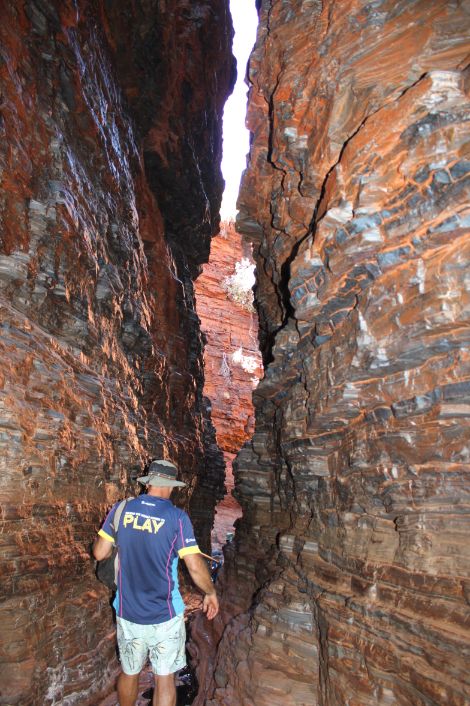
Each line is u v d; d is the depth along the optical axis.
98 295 7.52
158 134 13.70
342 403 3.44
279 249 5.88
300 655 3.90
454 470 2.71
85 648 5.33
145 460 8.36
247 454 6.68
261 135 6.01
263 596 4.73
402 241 2.99
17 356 4.82
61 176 6.55
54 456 5.05
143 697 5.52
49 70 6.92
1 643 4.10
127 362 9.05
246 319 39.12
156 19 12.27
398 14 3.44
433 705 2.53
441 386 2.71
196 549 3.47
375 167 3.19
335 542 3.83
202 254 18.34
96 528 5.99
